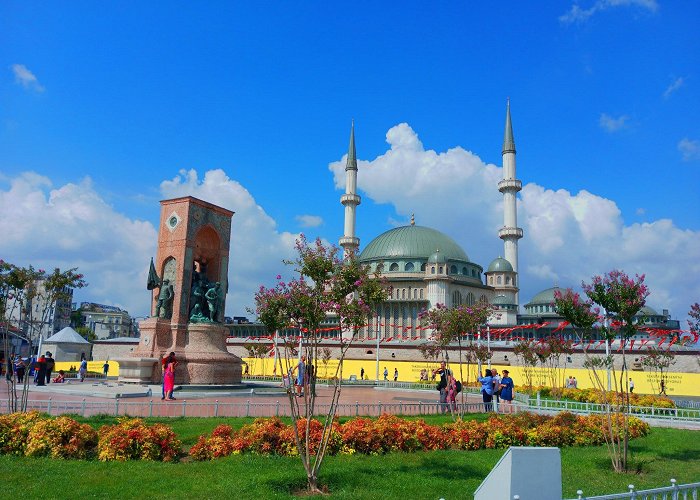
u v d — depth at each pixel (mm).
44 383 34781
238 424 19906
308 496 11641
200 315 36375
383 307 106938
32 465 13516
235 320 118312
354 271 13539
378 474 13695
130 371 34000
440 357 70000
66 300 24797
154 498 11133
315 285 13602
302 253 13695
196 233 37438
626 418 16312
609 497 8695
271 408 24750
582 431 20469
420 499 11727
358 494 11812
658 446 19938
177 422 20375
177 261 36312
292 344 15266
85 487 11727
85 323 156625
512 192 118562
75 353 65688
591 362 19281
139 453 14648
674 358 60156
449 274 110250
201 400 27938
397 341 84312
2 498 10906
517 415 23219
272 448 15594
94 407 23016
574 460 16859
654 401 34312
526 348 50125
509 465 7844
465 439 18078
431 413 26547
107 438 14773
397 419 18969
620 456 16125
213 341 36000
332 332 84188
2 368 46812
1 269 21109
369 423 17484
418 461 15430
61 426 15195
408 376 67875
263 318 13398
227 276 39531
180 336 35344
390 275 110750
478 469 14719
